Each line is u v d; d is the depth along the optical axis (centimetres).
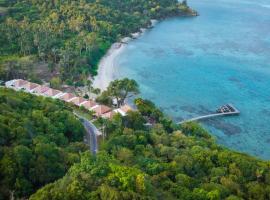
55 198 9319
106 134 15962
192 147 14850
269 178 12900
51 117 15688
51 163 11562
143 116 18512
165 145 15112
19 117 14012
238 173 13038
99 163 10819
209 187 11912
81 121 17438
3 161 10988
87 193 9556
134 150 14100
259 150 18488
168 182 11581
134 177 10319
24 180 10844
